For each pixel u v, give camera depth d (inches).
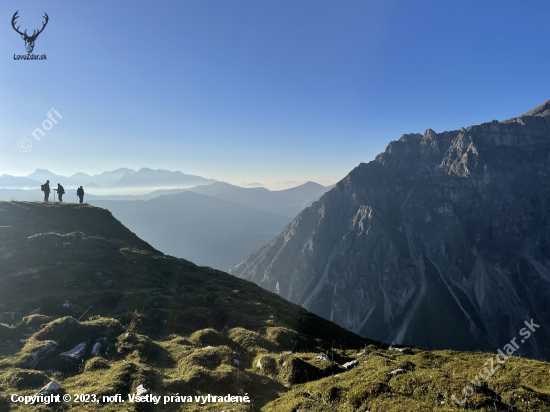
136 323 1343.5
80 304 1412.4
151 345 1127.6
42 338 1031.6
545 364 1191.6
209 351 1112.8
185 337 1322.6
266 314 1802.4
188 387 872.3
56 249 1840.6
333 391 852.0
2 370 842.2
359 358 1220.5
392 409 711.1
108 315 1370.6
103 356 1010.7
